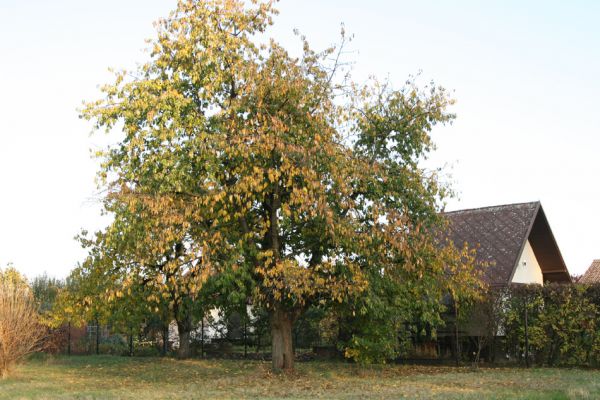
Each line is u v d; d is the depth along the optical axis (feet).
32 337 70.13
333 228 57.00
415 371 71.20
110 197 62.18
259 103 58.39
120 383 61.46
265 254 58.59
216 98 62.39
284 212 58.34
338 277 62.39
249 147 57.06
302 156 58.54
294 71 60.13
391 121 67.36
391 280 64.54
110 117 59.93
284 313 67.21
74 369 77.87
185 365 82.53
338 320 84.53
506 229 94.68
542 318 74.74
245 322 97.19
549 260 109.40
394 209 63.00
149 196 57.82
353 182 62.44
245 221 62.44
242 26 62.18
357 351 70.44
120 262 66.28
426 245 64.13
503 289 78.02
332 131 61.11
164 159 57.11
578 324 72.59
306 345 96.94
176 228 58.95
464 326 79.66
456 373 68.13
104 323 82.89
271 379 61.57
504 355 78.89
